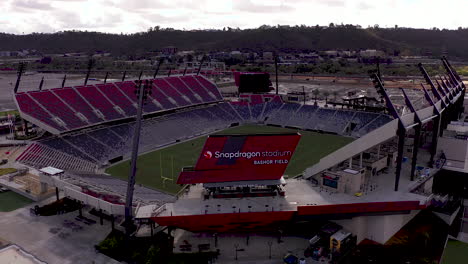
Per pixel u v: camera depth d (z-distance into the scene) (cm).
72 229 6284
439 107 8819
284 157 6381
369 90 19150
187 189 7012
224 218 5909
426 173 7769
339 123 13800
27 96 10831
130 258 5425
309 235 6194
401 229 6588
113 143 10950
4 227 6294
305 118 14675
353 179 6569
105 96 12606
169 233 6031
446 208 6962
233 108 15912
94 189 6788
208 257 5466
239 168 6353
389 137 6712
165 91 14638
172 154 10888
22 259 4200
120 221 6594
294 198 6488
